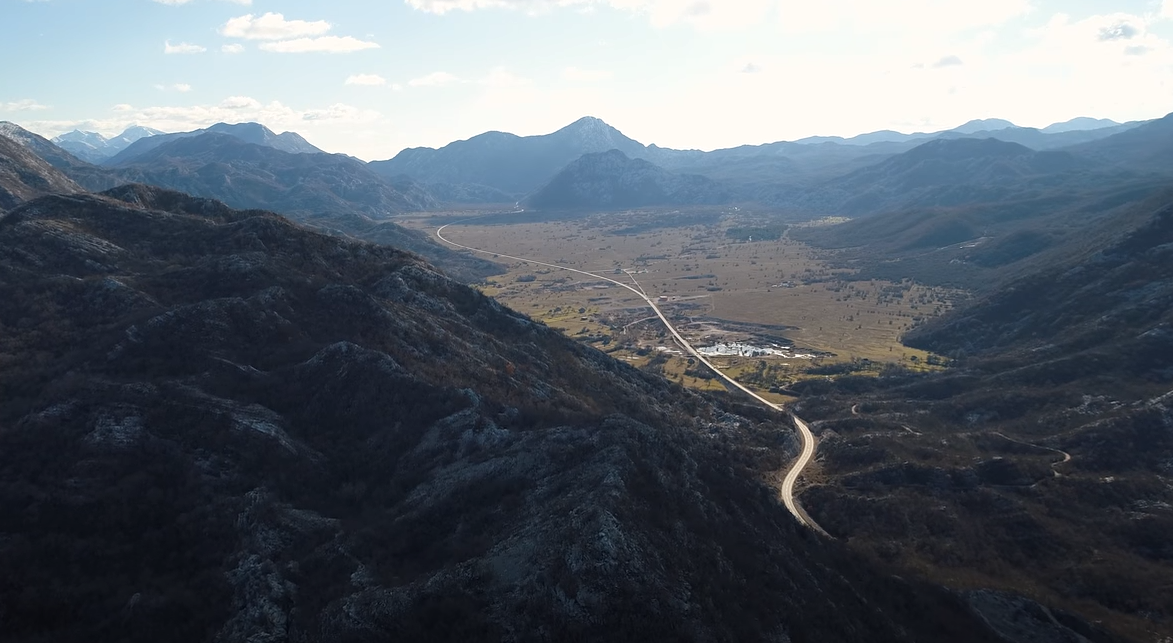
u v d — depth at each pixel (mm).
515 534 61094
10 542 63062
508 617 52438
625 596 52906
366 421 86938
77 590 60188
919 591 78688
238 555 65125
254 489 73500
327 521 70938
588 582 53438
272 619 57906
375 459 82125
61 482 69750
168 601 59812
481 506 69375
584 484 65625
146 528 67438
